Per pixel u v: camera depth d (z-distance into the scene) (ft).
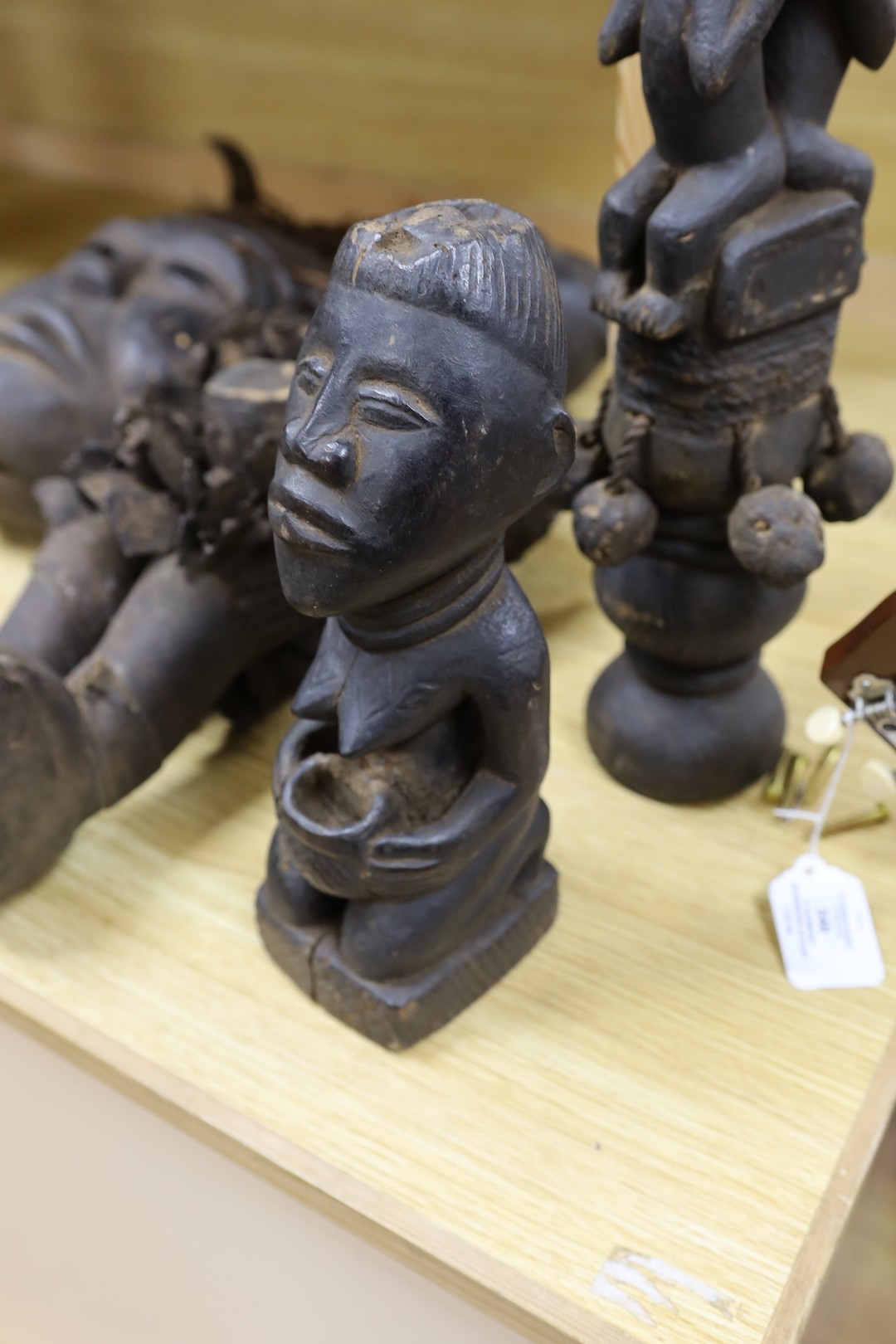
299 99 6.15
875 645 2.89
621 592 3.19
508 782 2.65
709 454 2.85
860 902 3.14
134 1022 2.94
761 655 3.96
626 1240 2.52
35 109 7.01
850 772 3.61
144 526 3.53
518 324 2.18
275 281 4.65
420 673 2.48
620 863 3.35
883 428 4.77
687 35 2.46
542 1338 2.45
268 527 3.41
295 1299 2.98
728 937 3.16
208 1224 3.01
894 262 5.32
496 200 5.97
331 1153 2.67
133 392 4.28
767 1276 2.46
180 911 3.22
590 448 3.19
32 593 3.67
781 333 2.77
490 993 3.01
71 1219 3.40
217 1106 2.76
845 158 2.72
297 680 3.81
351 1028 2.93
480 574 2.44
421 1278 2.61
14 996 2.99
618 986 3.03
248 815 3.52
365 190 6.26
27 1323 3.93
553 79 5.41
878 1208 3.62
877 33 2.67
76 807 3.15
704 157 2.63
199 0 6.00
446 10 5.44
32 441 4.33
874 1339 3.49
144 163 6.91
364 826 2.60
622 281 2.82
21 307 4.53
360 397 2.16
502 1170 2.64
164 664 3.31
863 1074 2.84
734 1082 2.81
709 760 3.39
